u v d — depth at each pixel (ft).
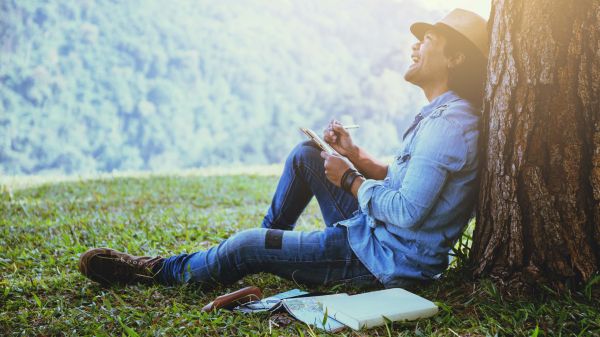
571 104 7.98
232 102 306.76
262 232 9.12
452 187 8.69
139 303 8.79
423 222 8.71
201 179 31.22
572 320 7.45
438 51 9.30
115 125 288.92
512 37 8.17
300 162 10.18
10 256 12.34
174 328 7.61
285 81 306.76
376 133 273.33
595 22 7.86
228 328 7.67
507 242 8.42
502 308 7.81
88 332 7.72
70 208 20.40
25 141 270.05
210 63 312.91
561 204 8.11
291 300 8.20
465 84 9.30
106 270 9.50
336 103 294.46
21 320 8.23
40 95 278.46
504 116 8.30
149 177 32.30
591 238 8.11
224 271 9.19
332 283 9.19
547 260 8.17
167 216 17.69
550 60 7.95
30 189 26.37
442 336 7.27
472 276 8.80
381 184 8.86
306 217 19.16
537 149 8.14
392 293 8.39
